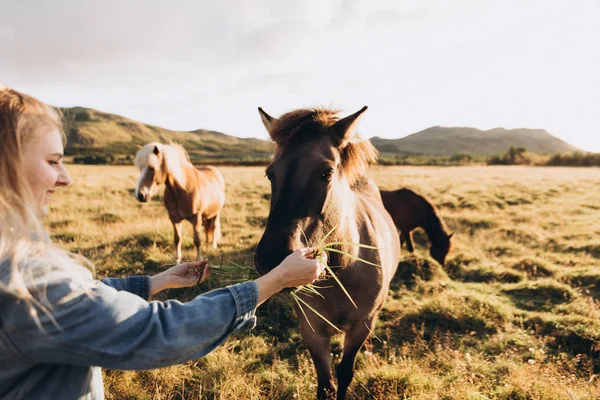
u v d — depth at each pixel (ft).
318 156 6.43
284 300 15.34
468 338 13.75
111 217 30.01
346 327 8.20
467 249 25.20
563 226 31.63
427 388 9.87
